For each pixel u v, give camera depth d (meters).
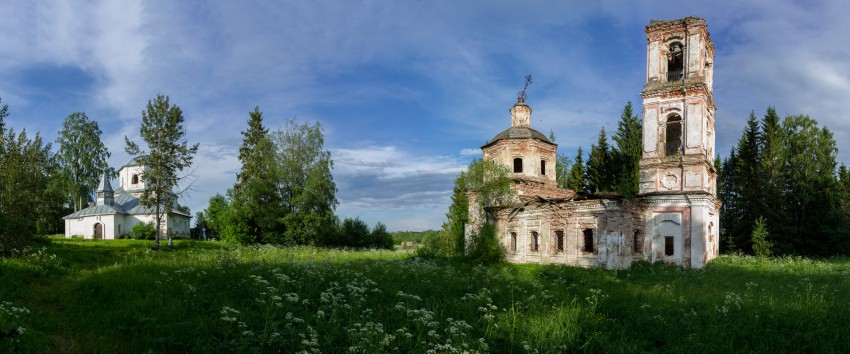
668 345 11.48
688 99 33.41
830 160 50.28
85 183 73.62
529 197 37.34
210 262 22.64
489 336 11.73
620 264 29.48
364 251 46.34
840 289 19.69
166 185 42.91
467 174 38.25
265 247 40.59
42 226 58.25
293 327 11.61
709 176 35.03
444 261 33.66
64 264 23.70
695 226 31.98
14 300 15.25
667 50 35.16
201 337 11.18
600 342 11.61
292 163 54.72
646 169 34.50
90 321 13.09
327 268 20.89
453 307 14.75
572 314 13.35
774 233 47.50
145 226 60.75
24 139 42.53
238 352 10.05
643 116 35.12
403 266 25.09
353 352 10.16
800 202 49.34
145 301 14.34
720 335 11.60
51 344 11.38
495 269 27.70
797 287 20.36
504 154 40.03
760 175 51.09
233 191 66.12
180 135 43.84
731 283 22.45
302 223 52.34
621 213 29.89
